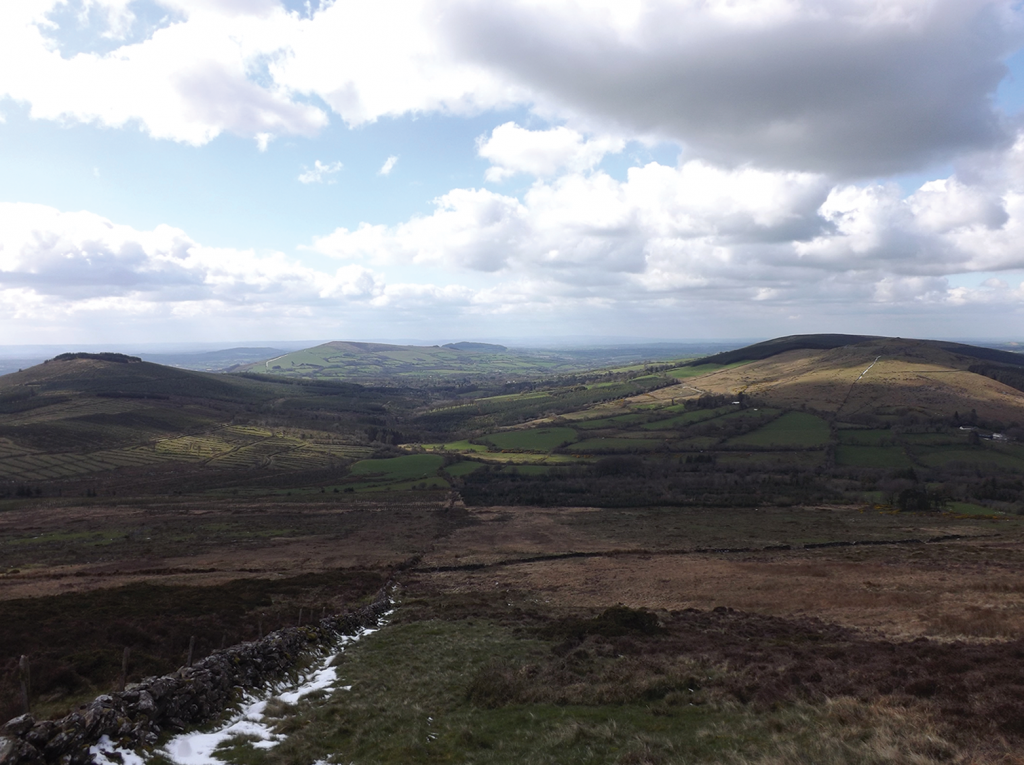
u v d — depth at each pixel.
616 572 54.69
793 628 28.16
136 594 35.25
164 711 13.52
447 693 18.64
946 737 11.38
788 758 10.94
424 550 75.00
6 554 74.50
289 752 12.95
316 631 26.62
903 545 67.12
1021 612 27.12
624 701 16.59
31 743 10.18
